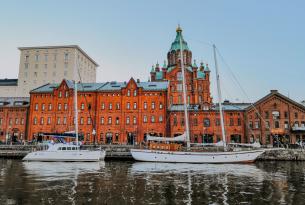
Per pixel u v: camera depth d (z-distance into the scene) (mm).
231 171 42375
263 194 26125
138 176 36875
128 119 84562
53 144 57250
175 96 105938
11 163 52844
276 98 80375
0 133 90062
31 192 26281
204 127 81250
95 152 57094
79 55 135000
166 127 82250
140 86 86188
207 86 106750
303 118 78250
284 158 60250
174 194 25953
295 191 27500
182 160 54531
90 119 86125
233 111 81125
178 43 116812
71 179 34156
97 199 23750
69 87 89000
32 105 89500
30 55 130750
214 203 22844
